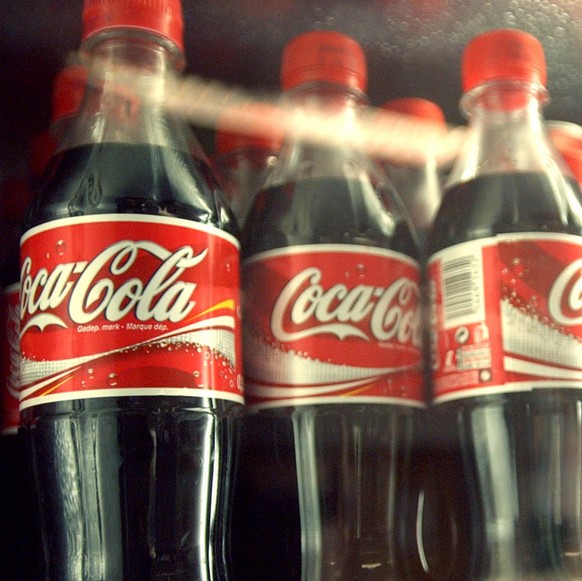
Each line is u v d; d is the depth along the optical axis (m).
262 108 0.49
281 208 0.45
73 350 0.39
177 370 0.39
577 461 0.42
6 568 0.44
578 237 0.43
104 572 0.40
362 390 0.42
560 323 0.42
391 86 0.54
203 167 0.45
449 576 0.44
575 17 0.52
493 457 0.43
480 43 0.47
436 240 0.45
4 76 0.49
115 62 0.45
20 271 0.42
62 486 0.40
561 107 0.56
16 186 0.48
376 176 0.48
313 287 0.42
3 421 0.45
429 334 0.45
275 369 0.42
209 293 0.40
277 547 0.43
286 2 0.51
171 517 0.40
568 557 0.43
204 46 0.51
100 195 0.41
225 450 0.42
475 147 0.48
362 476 0.43
